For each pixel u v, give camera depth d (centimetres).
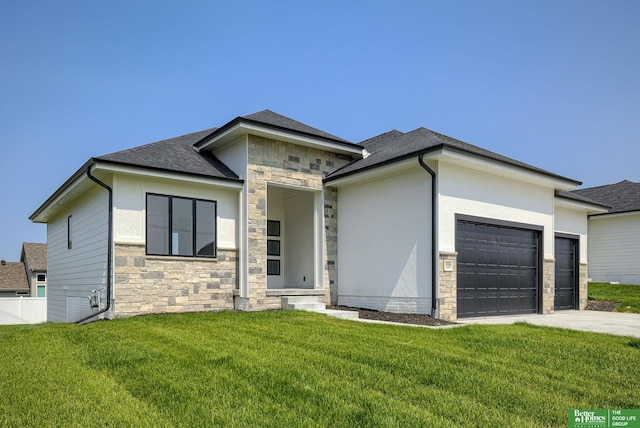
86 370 584
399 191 1212
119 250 1069
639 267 2089
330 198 1401
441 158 1080
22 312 2308
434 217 1105
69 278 1440
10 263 3750
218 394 490
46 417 426
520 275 1342
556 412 461
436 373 574
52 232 1753
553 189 1462
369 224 1297
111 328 877
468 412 452
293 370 571
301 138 1284
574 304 1673
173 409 448
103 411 441
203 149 1386
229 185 1209
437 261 1095
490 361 646
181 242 1163
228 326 890
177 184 1169
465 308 1173
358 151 1418
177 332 822
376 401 474
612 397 508
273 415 436
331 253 1384
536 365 634
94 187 1209
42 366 605
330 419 428
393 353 668
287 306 1238
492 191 1253
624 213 2095
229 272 1234
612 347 742
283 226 1656
